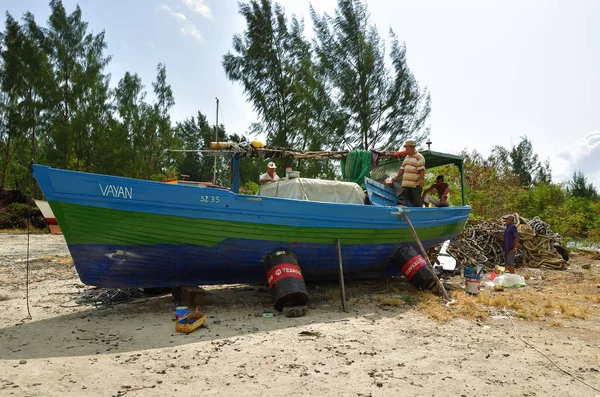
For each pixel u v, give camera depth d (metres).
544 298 7.71
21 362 4.42
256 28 23.98
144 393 3.70
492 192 19.77
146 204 6.29
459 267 10.95
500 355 4.76
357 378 4.07
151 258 6.67
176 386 3.85
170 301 7.35
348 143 25.23
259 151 8.65
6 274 9.91
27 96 28.84
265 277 7.70
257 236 7.00
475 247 12.41
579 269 12.02
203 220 6.60
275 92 24.45
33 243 16.88
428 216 8.91
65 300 7.39
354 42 24.80
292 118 24.00
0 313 6.49
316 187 8.05
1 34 28.97
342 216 7.55
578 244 20.55
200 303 6.90
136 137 33.53
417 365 4.43
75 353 4.73
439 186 10.17
